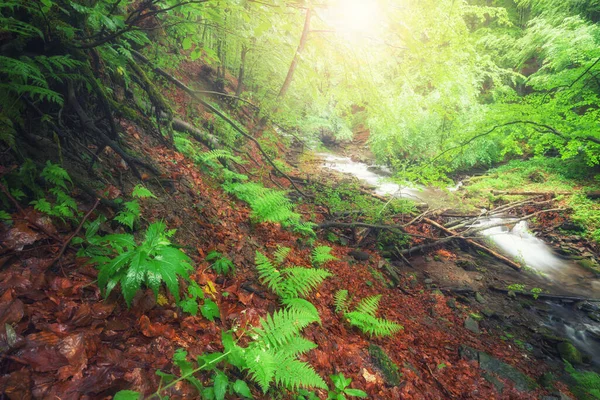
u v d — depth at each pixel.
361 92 4.44
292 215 5.57
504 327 6.02
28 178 2.59
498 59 16.31
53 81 3.28
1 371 1.47
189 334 2.34
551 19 13.81
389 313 5.33
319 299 4.54
